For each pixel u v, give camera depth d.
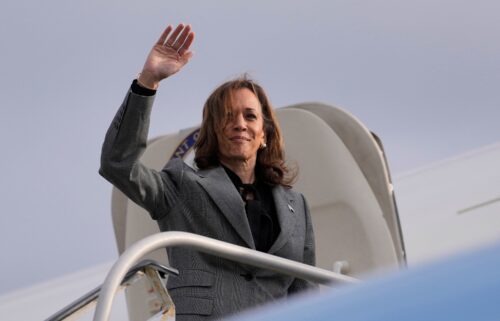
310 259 7.64
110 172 6.66
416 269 2.75
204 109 7.79
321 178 12.27
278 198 7.57
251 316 2.94
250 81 7.86
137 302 12.72
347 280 6.73
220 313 6.78
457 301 2.58
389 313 2.64
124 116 6.61
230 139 7.54
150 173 6.96
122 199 13.72
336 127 12.59
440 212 34.41
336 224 12.12
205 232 7.07
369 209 11.98
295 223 7.50
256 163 7.81
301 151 12.45
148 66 6.63
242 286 6.97
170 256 7.14
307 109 12.99
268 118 7.95
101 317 4.71
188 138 13.48
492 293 2.55
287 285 7.33
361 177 12.16
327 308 2.77
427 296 2.63
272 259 6.36
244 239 7.03
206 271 6.93
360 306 2.72
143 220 13.20
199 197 7.12
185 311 6.79
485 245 2.68
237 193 7.20
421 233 33.44
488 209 34.09
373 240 11.87
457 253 2.71
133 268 6.05
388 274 2.83
